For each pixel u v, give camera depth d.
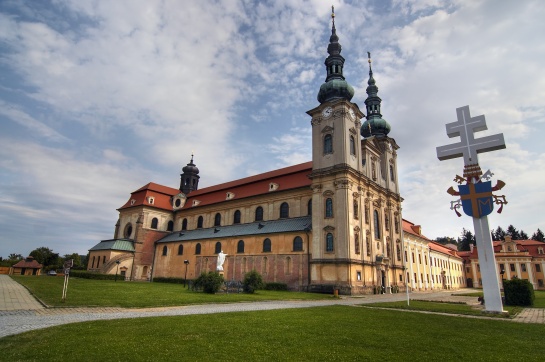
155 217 75.50
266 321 15.08
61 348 9.54
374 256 48.81
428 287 74.44
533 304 27.77
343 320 16.25
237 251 55.38
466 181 22.84
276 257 49.06
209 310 19.55
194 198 77.56
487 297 20.89
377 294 44.22
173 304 22.08
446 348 10.77
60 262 107.12
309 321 15.55
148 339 10.83
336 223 43.88
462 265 107.56
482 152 23.06
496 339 12.40
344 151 46.22
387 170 59.72
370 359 9.30
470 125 23.45
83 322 13.73
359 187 47.88
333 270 42.22
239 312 18.12
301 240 47.28
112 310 18.69
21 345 9.83
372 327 14.43
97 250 71.88
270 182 60.06
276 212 56.47
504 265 95.31
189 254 64.69
